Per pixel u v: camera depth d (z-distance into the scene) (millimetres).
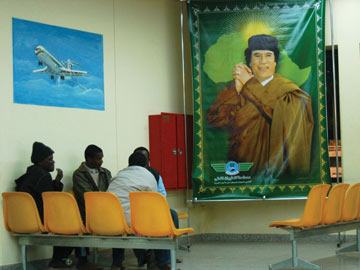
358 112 8383
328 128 8797
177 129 8414
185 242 8516
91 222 5840
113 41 7930
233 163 8148
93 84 7590
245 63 8195
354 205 6668
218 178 8164
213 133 8203
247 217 8797
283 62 8133
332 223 6387
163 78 8586
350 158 8391
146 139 8281
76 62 7395
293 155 8070
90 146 6930
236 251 7652
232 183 8141
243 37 8203
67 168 7148
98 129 7605
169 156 8266
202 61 8258
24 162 6660
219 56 8234
